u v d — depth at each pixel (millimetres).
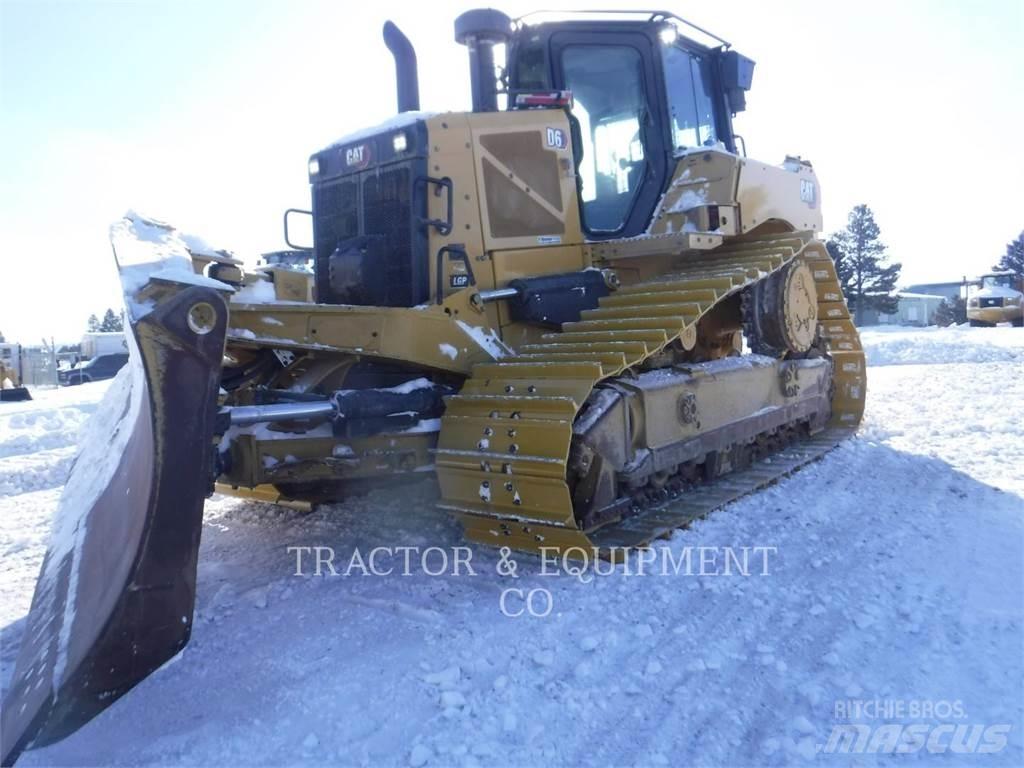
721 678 3021
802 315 6672
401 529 5078
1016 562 4043
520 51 5758
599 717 2791
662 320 4570
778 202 6379
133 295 2908
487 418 4207
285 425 4215
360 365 4703
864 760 2494
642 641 3338
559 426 3893
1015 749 2512
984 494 5359
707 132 6672
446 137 4941
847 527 4746
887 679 2959
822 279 7676
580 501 4234
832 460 6523
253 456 4125
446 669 3141
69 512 3738
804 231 6082
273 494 5426
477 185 5016
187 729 2816
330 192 5512
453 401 4426
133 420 3305
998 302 28188
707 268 5598
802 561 4191
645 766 2500
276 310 4191
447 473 4270
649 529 4484
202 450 2846
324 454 4297
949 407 8922
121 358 29562
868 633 3336
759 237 6125
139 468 2961
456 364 4629
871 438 7434
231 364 4789
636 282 5695
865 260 49062
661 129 5918
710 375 5359
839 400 8047
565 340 4848
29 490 7445
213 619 3789
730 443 5602
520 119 5188
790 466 6102
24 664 3031
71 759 2662
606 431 4340
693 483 5520
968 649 3145
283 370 4770
